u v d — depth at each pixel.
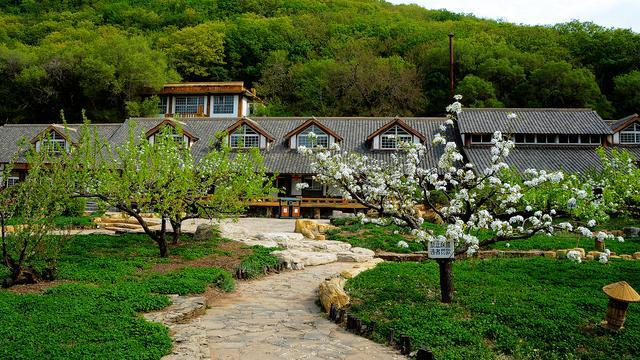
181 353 7.80
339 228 23.33
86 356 7.17
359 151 36.41
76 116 56.66
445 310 10.50
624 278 13.27
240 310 11.23
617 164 22.94
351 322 9.84
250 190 16.89
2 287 11.73
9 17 75.75
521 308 10.45
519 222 11.01
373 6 97.69
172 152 16.53
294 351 8.43
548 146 35.97
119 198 15.04
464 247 11.16
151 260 15.25
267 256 16.62
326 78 59.69
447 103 56.09
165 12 85.19
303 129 37.47
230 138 37.94
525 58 58.31
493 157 11.03
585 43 62.56
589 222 10.34
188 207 17.97
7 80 54.94
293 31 75.44
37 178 12.52
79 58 54.56
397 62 61.06
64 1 84.50
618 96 53.84
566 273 13.88
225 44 71.50
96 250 16.56
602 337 9.06
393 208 11.58
